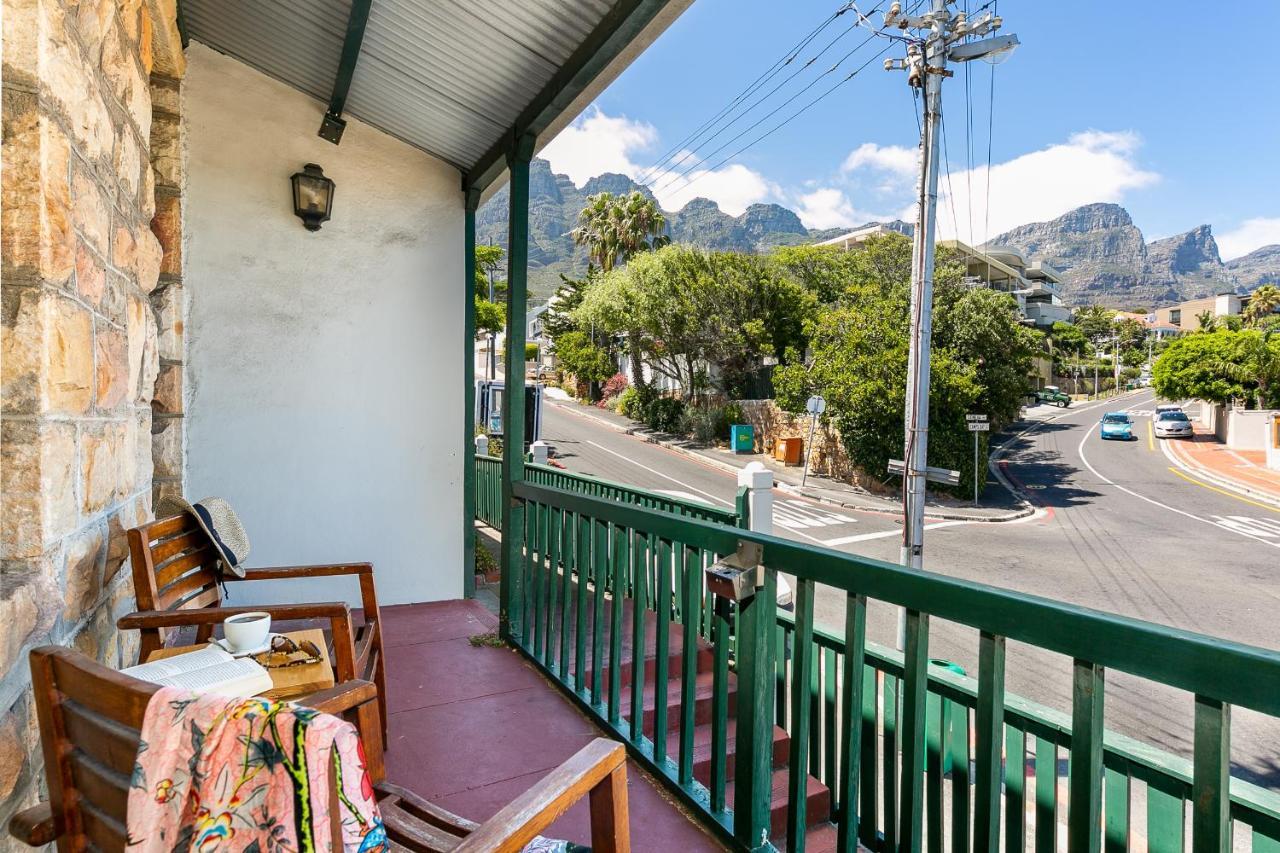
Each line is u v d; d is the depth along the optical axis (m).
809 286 26.09
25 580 1.27
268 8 3.04
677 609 4.05
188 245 3.65
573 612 3.97
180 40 3.21
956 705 2.23
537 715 2.63
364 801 0.71
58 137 1.40
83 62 1.58
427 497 4.20
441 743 2.39
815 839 2.66
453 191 4.27
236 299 3.75
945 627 8.57
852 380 18.41
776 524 15.23
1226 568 12.03
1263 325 58.84
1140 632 1.04
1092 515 17.09
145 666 1.42
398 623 3.74
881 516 16.45
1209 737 0.98
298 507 3.90
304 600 3.93
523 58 2.94
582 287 40.94
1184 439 31.19
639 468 20.92
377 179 4.07
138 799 0.75
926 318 9.17
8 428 1.31
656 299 24.70
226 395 3.74
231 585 3.81
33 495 1.32
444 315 4.25
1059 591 10.73
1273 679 0.90
